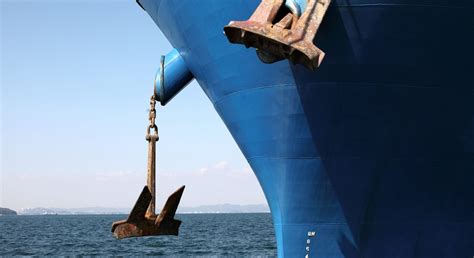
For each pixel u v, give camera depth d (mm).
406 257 12164
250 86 11203
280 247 12289
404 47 10195
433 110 11047
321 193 11625
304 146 11273
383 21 9836
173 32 12547
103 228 87438
